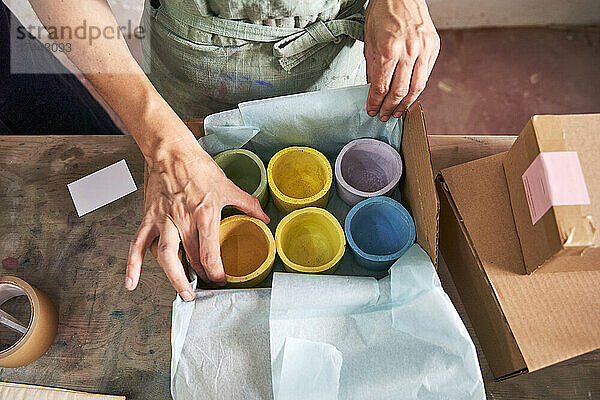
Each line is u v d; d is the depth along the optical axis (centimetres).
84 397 66
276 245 71
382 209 75
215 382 63
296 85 87
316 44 79
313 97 73
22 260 78
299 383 61
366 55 74
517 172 65
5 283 69
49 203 81
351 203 80
